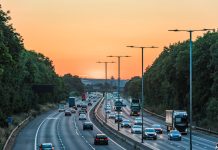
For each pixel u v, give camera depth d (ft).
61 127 532.32
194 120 576.20
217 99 510.58
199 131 492.95
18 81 587.68
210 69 549.13
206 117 542.16
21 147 333.21
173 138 391.86
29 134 442.50
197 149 321.11
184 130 459.32
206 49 561.43
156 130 466.70
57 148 327.88
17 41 359.05
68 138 408.46
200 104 579.89
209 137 429.38
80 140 391.86
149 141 379.35
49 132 467.11
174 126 460.96
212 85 529.86
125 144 356.18
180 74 600.80
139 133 445.78
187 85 631.56
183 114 461.78
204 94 565.94
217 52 516.32
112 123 597.11
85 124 500.33
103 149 323.16
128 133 451.12
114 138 412.57
